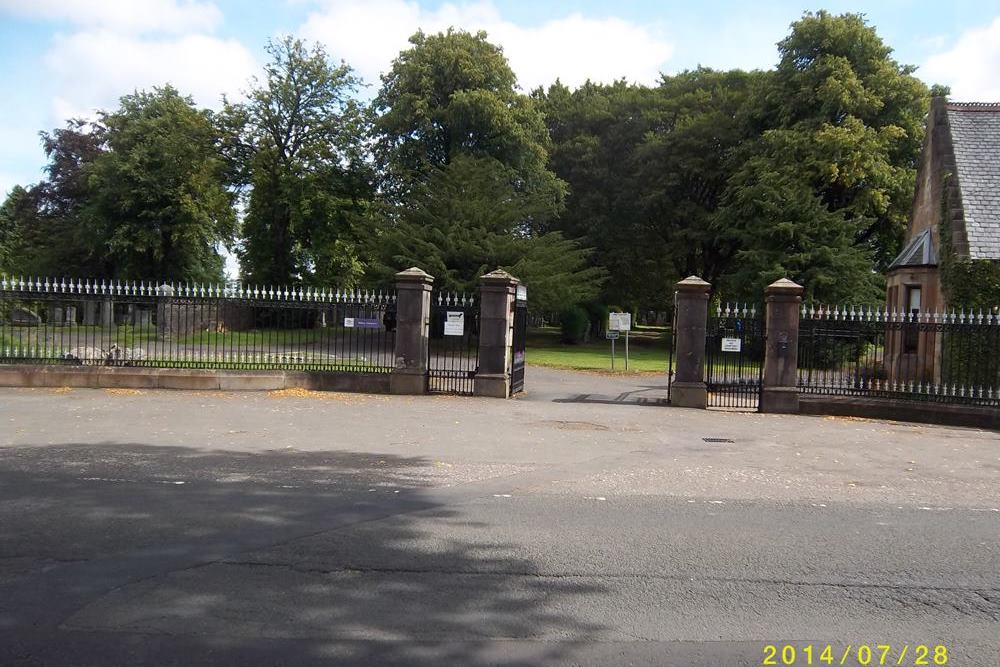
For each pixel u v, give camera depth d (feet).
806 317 48.70
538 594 15.11
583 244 141.90
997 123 66.08
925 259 66.64
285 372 50.85
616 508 22.00
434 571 16.22
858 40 106.63
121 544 17.46
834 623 14.21
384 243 107.65
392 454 29.45
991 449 36.09
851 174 98.17
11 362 50.70
